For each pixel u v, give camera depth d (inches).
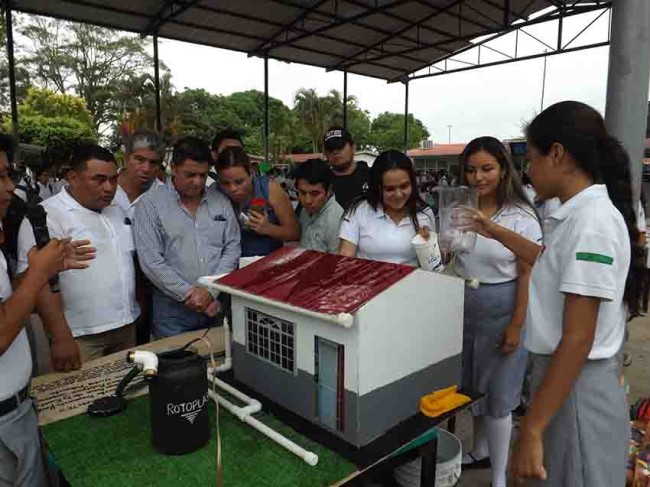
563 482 44.2
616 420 42.8
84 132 880.9
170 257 80.6
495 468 75.8
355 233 76.0
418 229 72.1
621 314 43.9
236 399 53.6
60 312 61.9
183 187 78.3
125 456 43.3
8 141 49.6
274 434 44.8
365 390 42.7
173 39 370.9
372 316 42.0
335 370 44.1
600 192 40.6
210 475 40.4
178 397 42.2
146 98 1106.1
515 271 71.2
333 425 45.4
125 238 81.5
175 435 42.8
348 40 415.5
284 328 48.8
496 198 72.2
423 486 51.8
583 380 42.7
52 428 48.1
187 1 312.5
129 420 49.6
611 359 43.1
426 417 48.2
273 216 94.5
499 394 73.4
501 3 368.5
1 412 44.7
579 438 42.9
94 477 40.3
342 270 50.4
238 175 81.9
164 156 118.2
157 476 40.5
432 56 475.2
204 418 44.3
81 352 76.8
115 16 322.3
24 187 93.4
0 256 46.9
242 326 54.7
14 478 46.3
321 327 44.3
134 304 83.4
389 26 395.2
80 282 74.9
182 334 74.8
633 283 43.4
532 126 43.1
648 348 143.1
